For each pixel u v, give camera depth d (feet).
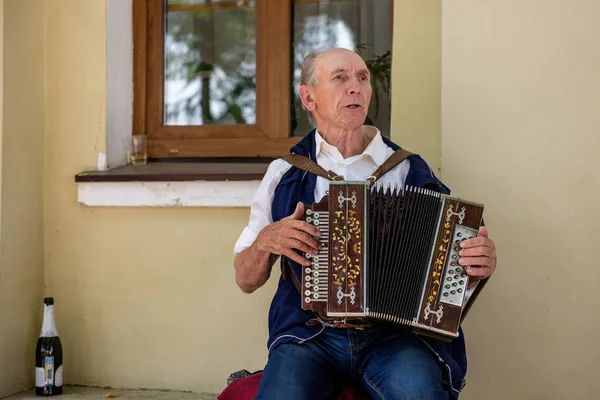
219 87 11.37
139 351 10.48
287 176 8.27
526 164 9.17
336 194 7.50
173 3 11.47
